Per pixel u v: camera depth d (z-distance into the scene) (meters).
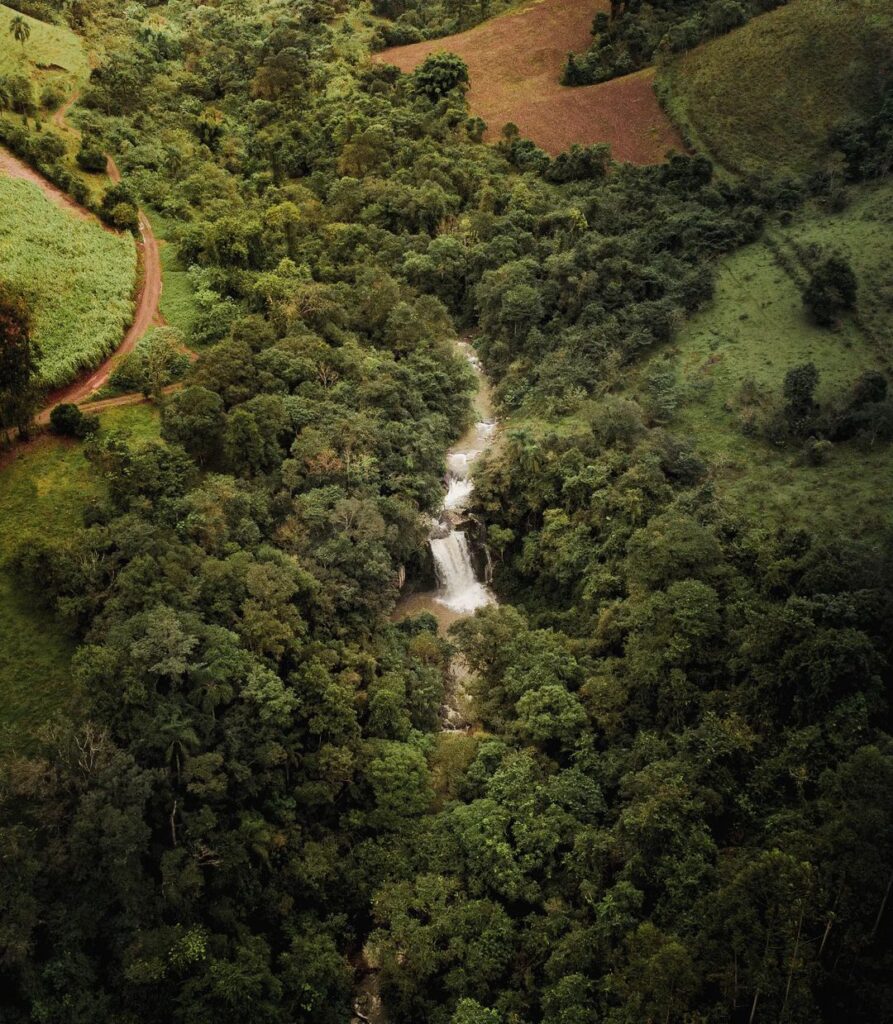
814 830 56.56
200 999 58.44
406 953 64.56
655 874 60.88
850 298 113.75
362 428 99.31
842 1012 50.06
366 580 87.62
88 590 72.56
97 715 64.94
